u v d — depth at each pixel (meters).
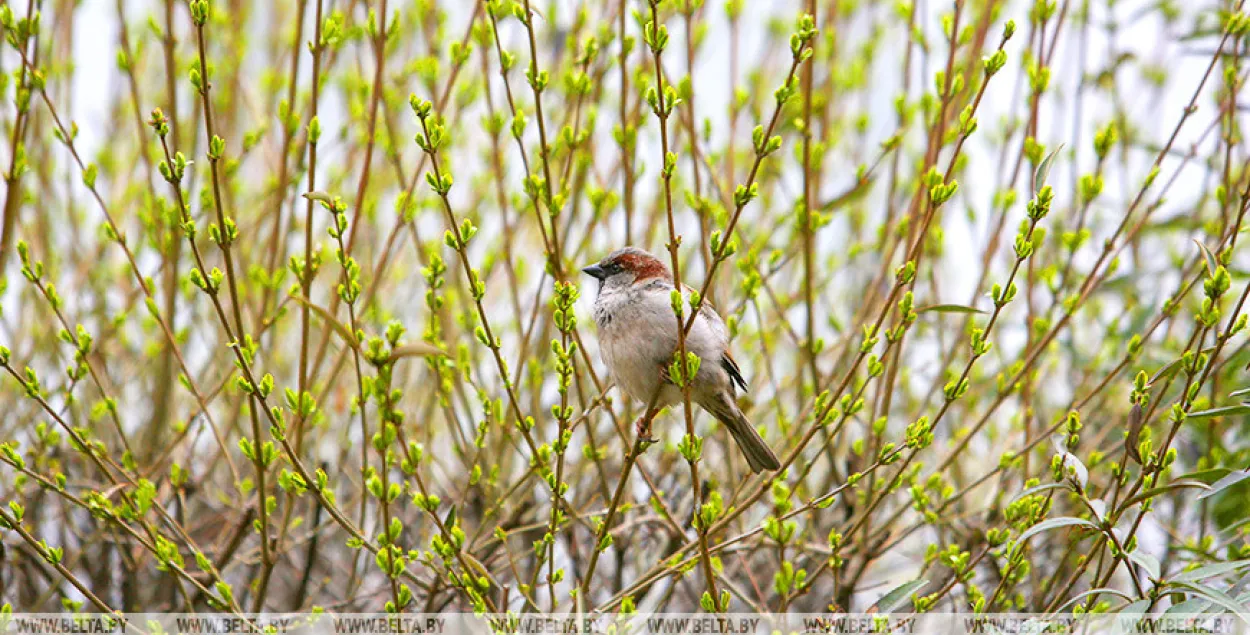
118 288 12.28
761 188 12.36
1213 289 7.01
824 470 12.02
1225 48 10.50
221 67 12.13
